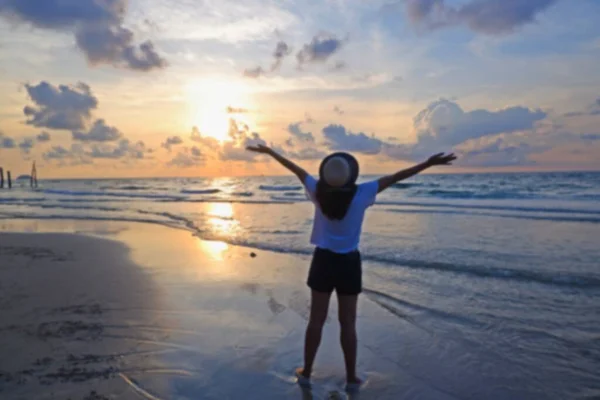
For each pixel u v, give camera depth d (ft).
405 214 59.26
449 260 27.86
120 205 90.12
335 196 11.23
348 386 12.14
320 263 11.85
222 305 19.22
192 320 17.28
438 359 13.94
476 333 15.99
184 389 11.79
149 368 12.96
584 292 20.62
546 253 29.81
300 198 109.60
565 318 17.33
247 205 85.56
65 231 47.96
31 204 97.25
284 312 18.31
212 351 14.30
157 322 16.98
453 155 10.76
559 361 13.69
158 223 54.85
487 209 65.82
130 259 30.04
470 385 12.26
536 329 16.26
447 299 19.95
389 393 11.83
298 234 41.98
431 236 38.24
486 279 23.22
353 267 11.76
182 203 94.43
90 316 17.62
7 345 14.56
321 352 14.51
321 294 12.08
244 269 26.63
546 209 63.52
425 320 17.39
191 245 36.55
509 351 14.46
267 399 11.41
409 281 23.12
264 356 14.01
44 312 18.10
